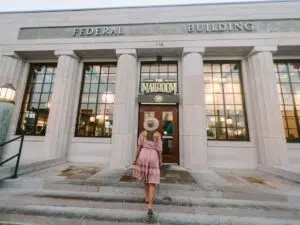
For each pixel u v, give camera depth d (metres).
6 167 3.99
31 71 7.38
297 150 5.78
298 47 6.05
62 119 6.23
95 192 3.34
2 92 4.68
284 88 6.41
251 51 6.23
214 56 6.77
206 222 2.52
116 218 2.56
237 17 6.34
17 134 6.72
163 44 6.35
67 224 2.42
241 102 6.52
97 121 6.84
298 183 3.94
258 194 3.16
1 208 2.72
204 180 4.02
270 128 5.48
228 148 6.07
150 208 2.60
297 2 6.27
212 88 6.71
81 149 6.44
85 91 7.12
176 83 6.78
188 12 6.55
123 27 6.69
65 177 4.02
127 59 6.36
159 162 2.94
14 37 6.91
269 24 6.22
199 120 5.65
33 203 2.92
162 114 6.53
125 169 5.19
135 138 6.37
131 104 6.15
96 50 6.64
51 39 6.77
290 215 2.74
